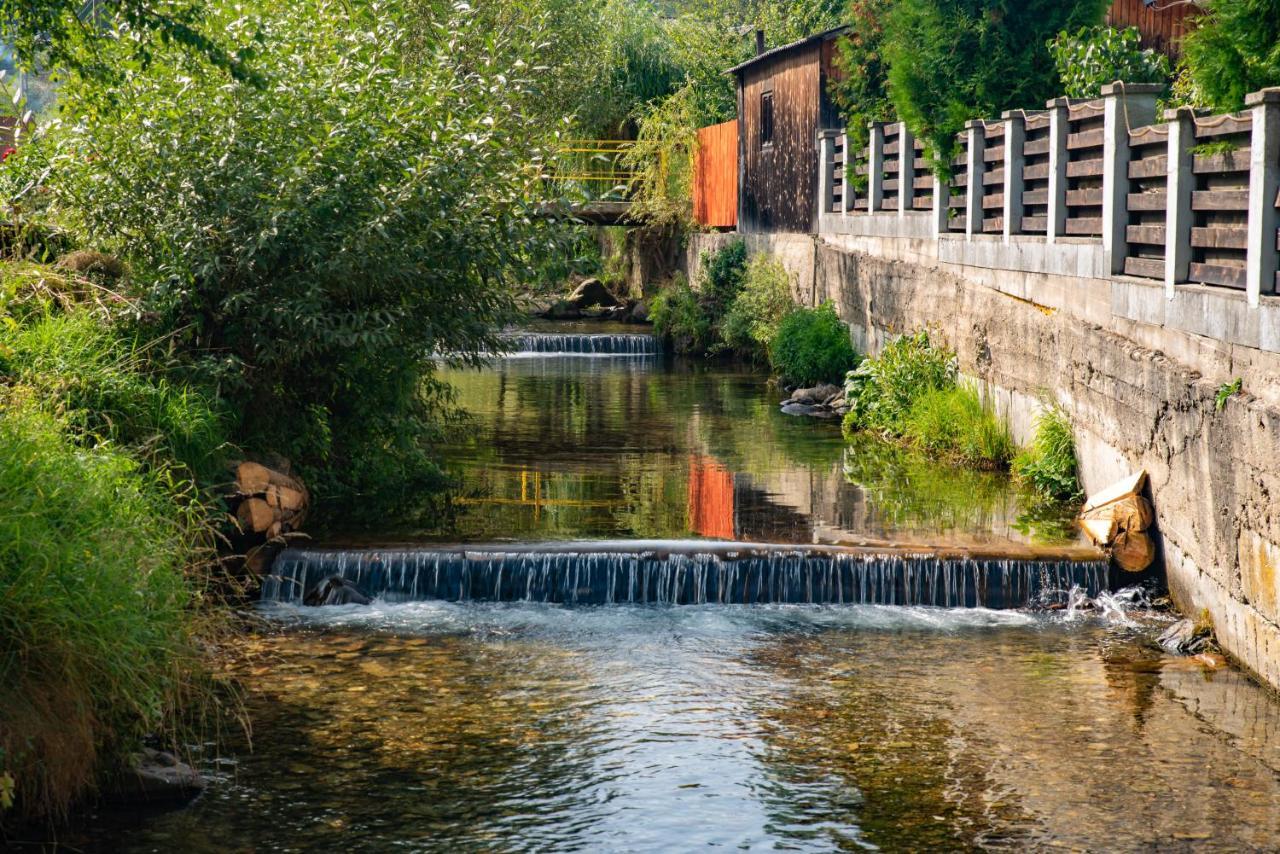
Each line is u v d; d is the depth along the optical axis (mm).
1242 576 8352
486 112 12625
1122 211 11148
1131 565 10133
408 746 7168
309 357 12195
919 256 17922
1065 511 12086
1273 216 8070
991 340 14906
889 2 20156
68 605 5977
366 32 12008
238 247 11047
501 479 13742
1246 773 6863
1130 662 8672
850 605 10078
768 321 25109
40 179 11195
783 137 25969
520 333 28516
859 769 6918
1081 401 12172
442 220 11688
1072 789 6664
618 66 35625
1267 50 8828
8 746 5773
